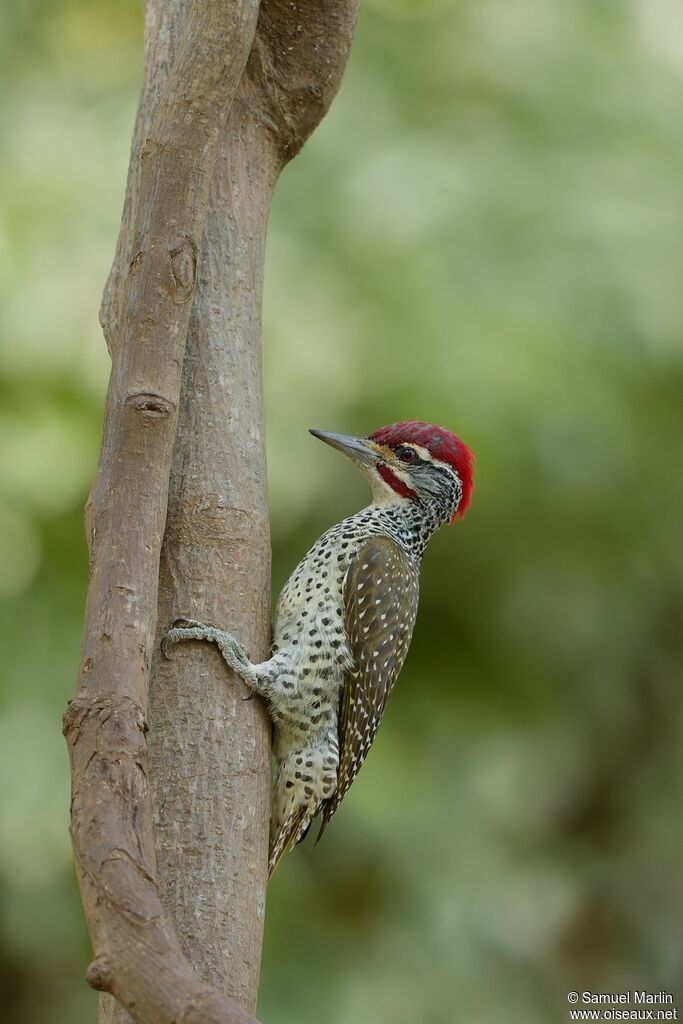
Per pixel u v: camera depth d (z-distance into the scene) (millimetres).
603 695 15516
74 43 14352
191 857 5004
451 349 12859
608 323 13391
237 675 5355
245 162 5918
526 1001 14430
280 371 12984
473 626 14688
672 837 16938
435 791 14055
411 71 14344
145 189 5168
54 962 13305
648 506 14250
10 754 12305
